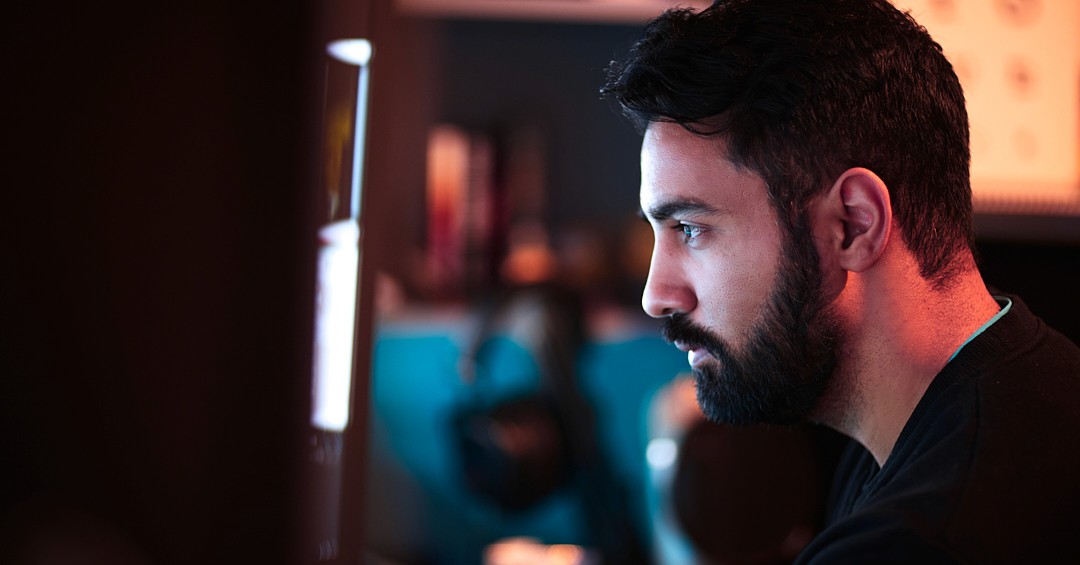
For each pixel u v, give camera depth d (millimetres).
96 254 454
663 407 1653
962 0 1151
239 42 461
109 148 454
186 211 460
